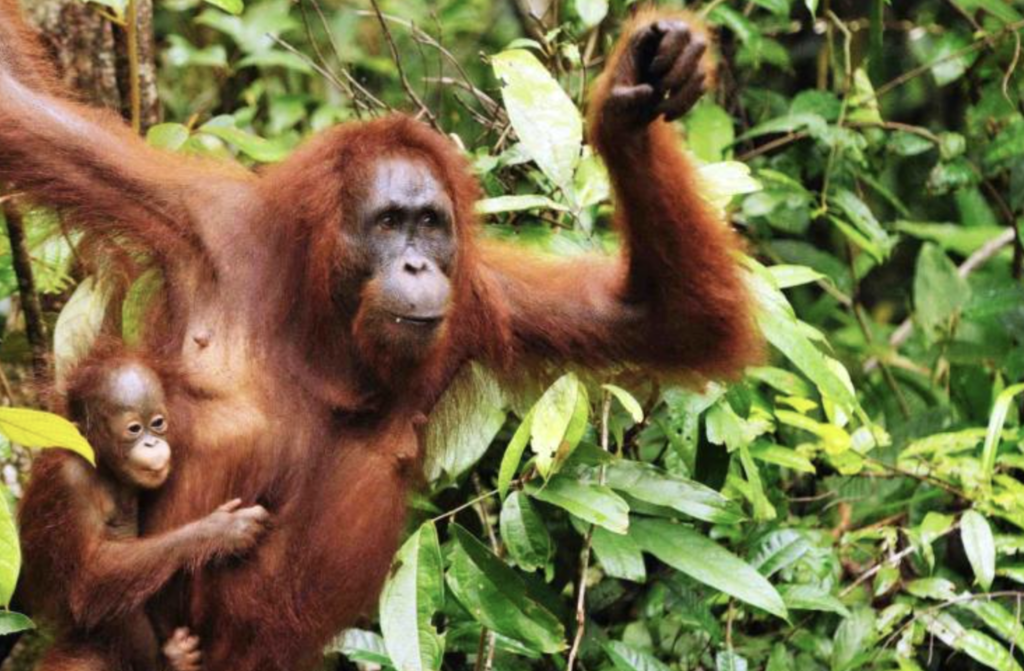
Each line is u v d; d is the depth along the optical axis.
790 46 15.21
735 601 11.04
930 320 13.98
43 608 8.90
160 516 8.84
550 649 9.29
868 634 10.59
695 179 9.97
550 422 9.00
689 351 10.16
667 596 10.68
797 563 10.73
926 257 14.07
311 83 16.45
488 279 9.95
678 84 9.02
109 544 8.61
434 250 9.12
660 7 9.45
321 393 9.26
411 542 8.84
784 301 10.13
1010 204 14.21
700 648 11.00
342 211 9.13
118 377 8.65
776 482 11.62
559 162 10.01
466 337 9.80
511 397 10.42
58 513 8.64
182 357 9.10
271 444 9.03
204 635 9.01
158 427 8.69
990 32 13.99
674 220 9.73
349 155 9.22
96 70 12.00
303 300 9.25
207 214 9.34
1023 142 13.62
